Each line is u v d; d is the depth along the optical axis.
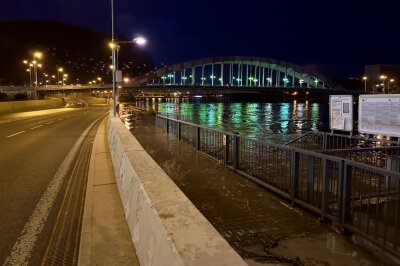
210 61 164.75
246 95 197.62
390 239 4.41
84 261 3.53
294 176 5.99
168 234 2.19
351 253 4.16
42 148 12.96
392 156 6.48
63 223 5.02
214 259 1.84
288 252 4.19
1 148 12.95
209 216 5.38
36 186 7.14
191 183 7.34
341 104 8.59
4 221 5.12
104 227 4.48
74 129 21.70
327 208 5.18
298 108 106.19
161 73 159.38
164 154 10.98
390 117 6.82
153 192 3.13
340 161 4.90
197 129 12.02
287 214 5.48
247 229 4.87
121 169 5.98
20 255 4.05
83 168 9.06
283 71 167.25
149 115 32.84
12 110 41.12
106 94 173.00
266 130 36.19
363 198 5.55
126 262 3.50
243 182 7.40
